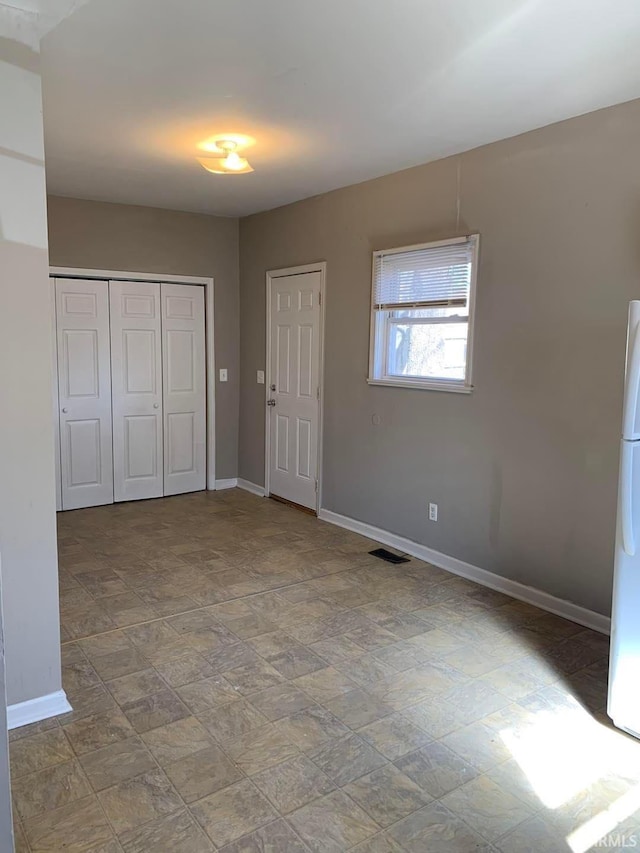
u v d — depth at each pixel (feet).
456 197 12.15
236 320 19.47
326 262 15.64
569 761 7.06
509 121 10.29
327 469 16.22
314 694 8.29
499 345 11.54
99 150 12.13
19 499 7.33
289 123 10.50
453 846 5.83
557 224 10.43
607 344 9.89
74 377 16.99
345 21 7.13
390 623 10.41
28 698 7.60
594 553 10.30
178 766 6.84
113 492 17.98
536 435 11.05
